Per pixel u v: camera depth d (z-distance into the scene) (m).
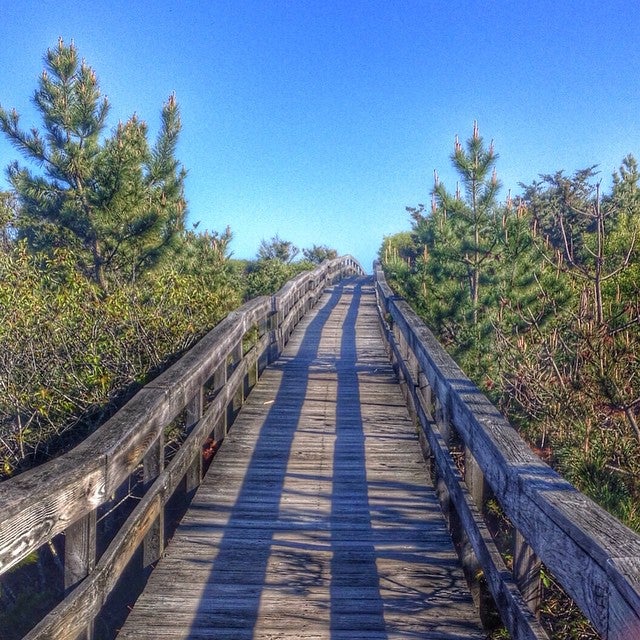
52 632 2.31
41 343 6.29
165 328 6.70
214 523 4.46
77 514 2.47
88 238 10.30
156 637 3.17
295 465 5.57
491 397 7.22
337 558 3.99
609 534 1.73
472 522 3.28
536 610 2.59
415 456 5.80
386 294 10.48
